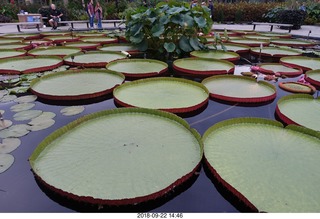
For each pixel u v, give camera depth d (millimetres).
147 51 4297
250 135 1576
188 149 1432
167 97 2160
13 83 2572
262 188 1161
